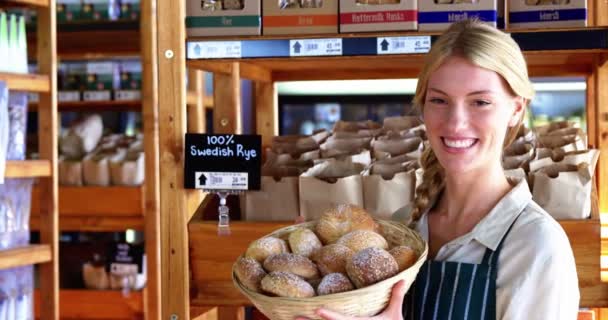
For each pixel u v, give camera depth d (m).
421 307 1.55
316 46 1.96
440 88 1.50
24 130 3.53
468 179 1.59
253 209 2.10
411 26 1.93
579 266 1.88
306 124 4.19
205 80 5.20
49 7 3.48
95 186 4.39
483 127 1.49
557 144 2.34
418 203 1.72
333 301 1.28
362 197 2.05
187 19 2.04
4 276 3.49
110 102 4.88
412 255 1.41
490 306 1.48
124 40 4.62
